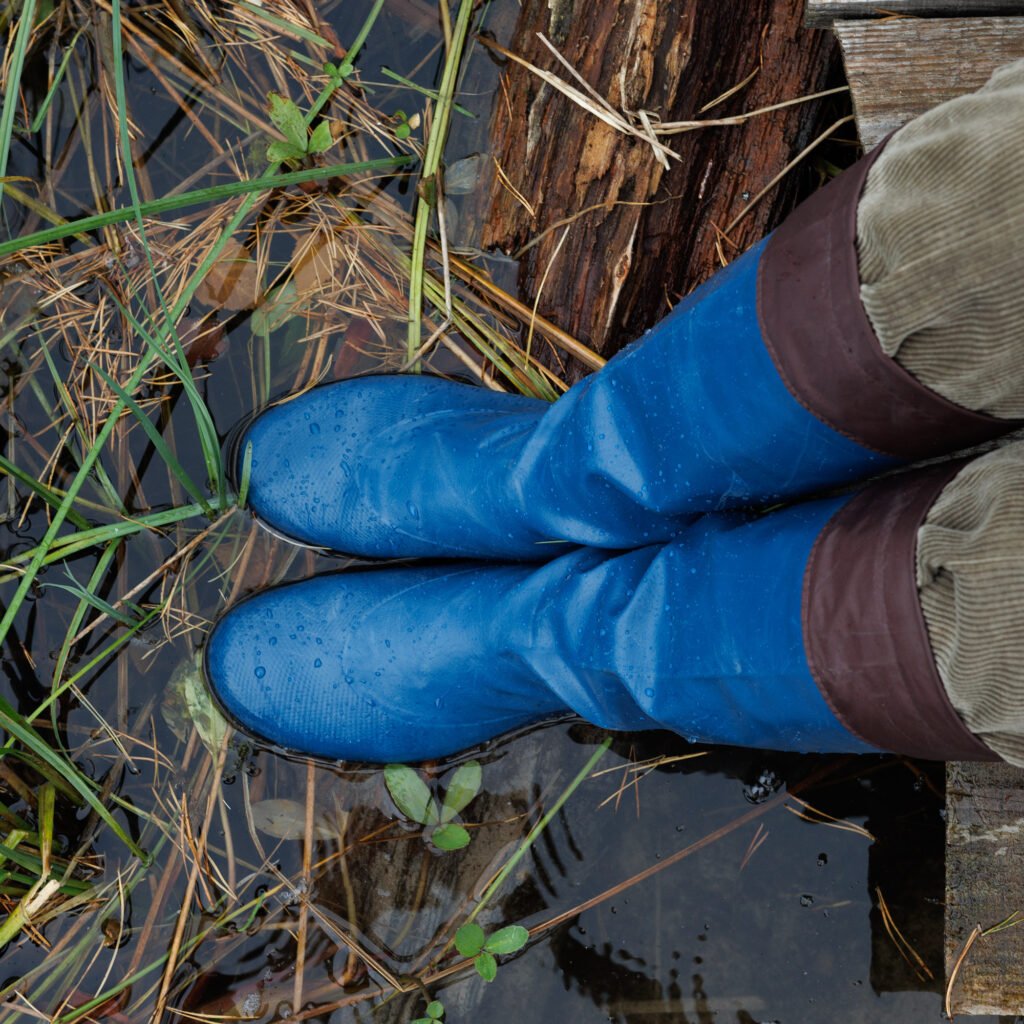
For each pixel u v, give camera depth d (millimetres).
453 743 1173
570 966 1231
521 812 1258
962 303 585
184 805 1228
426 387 1240
